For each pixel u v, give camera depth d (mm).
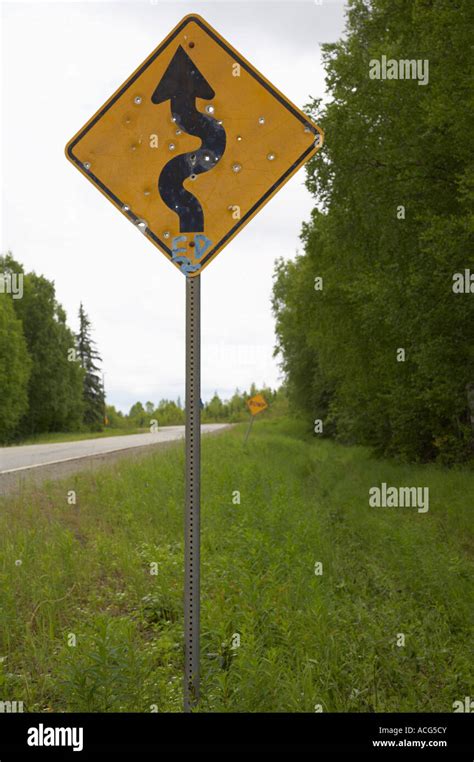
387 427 23812
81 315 95312
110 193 3490
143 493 10852
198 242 3467
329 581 6781
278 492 11023
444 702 4375
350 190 15219
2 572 6195
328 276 21234
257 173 3471
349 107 14625
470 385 16312
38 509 9250
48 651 4789
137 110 3496
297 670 4371
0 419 57062
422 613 6105
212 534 8555
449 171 13500
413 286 12891
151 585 6445
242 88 3482
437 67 12266
